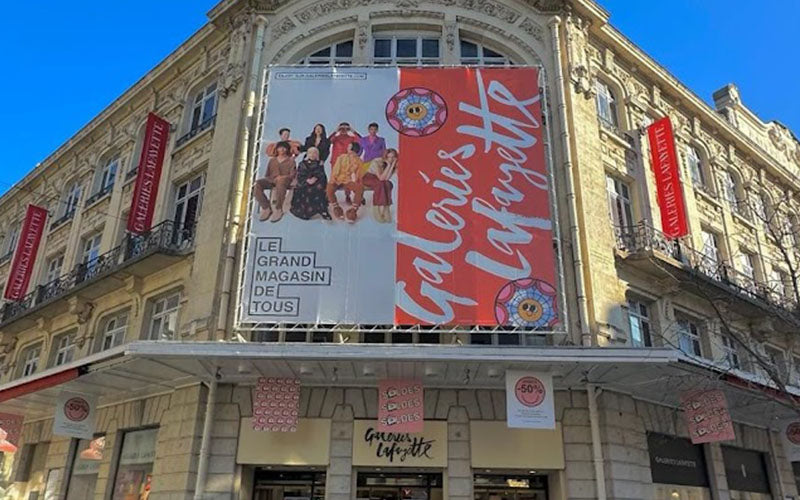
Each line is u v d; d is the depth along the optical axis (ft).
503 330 39.11
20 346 64.44
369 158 42.80
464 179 42.22
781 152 82.89
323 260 39.83
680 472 42.68
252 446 36.99
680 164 61.16
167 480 37.68
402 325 39.01
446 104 44.50
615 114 56.95
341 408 37.63
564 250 43.52
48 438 52.65
